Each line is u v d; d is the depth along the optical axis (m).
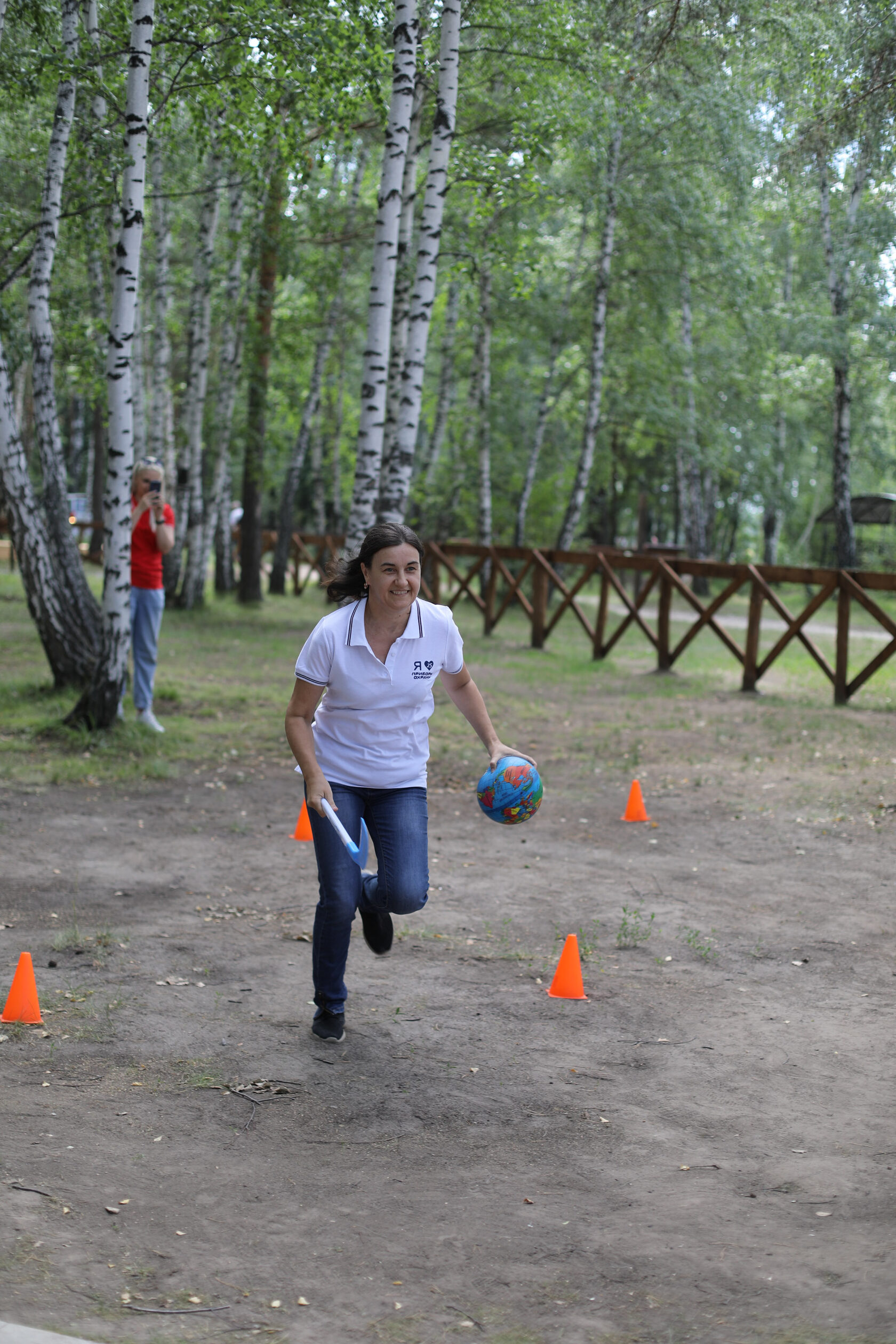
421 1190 3.21
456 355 26.03
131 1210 3.02
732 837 7.59
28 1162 3.24
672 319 25.17
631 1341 2.52
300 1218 3.03
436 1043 4.29
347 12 10.16
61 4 10.46
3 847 6.84
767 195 19.16
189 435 20.02
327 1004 4.26
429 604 4.13
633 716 12.23
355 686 4.02
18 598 20.91
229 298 19.14
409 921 5.78
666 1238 2.96
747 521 60.62
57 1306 2.57
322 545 28.34
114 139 10.35
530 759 4.30
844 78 11.12
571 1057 4.20
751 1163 3.41
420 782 4.24
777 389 25.62
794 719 11.98
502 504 30.23
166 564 21.11
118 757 9.21
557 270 23.08
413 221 16.06
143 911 5.82
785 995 4.85
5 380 10.69
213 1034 4.29
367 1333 2.54
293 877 6.53
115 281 9.11
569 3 11.89
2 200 13.30
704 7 11.41
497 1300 2.68
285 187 16.20
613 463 36.97
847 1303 2.65
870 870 6.79
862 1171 3.36
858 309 22.30
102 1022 4.35
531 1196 3.19
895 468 29.41
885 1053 4.27
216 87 10.30
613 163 18.78
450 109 10.77
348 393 33.88
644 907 6.09
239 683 13.10
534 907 6.06
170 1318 2.56
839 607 13.08
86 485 45.06
